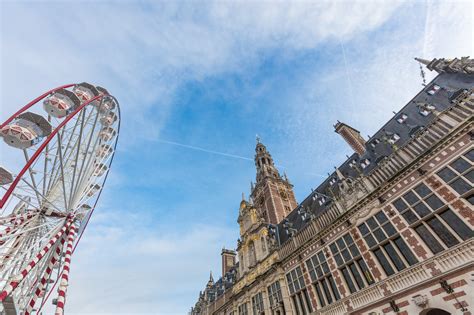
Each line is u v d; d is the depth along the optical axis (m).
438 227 14.84
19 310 16.81
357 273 18.72
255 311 28.30
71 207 21.17
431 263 14.23
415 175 16.78
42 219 21.64
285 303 23.67
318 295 21.41
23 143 16.05
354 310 17.45
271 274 27.31
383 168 19.52
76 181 21.09
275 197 44.47
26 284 18.59
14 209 21.80
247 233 35.81
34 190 18.11
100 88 23.36
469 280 12.43
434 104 19.75
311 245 23.62
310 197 30.98
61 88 18.55
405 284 15.09
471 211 13.34
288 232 29.64
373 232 18.31
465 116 15.14
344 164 28.34
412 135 19.58
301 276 23.66
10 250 18.67
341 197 22.36
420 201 15.95
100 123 24.02
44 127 16.70
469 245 12.77
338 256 20.53
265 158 56.72
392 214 17.41
